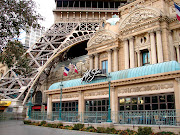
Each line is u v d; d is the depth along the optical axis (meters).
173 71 23.83
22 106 53.91
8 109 53.00
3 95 55.72
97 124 25.38
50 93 41.12
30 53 63.03
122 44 42.25
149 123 22.67
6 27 24.62
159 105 24.97
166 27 36.00
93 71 35.56
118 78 30.17
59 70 65.38
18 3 24.95
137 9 38.88
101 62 45.94
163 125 20.11
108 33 44.38
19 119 50.94
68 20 70.00
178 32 36.72
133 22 39.34
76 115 31.67
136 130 22.00
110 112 25.52
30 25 26.03
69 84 38.38
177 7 28.73
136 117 23.97
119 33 42.12
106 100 31.19
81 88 34.75
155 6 38.31
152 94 25.94
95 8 70.06
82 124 26.94
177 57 36.31
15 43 27.84
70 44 64.38
